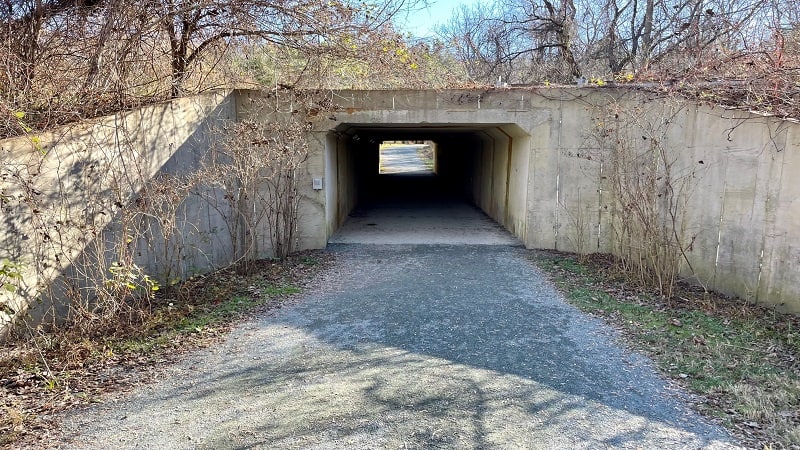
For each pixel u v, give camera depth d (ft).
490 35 57.72
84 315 15.10
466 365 13.33
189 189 20.51
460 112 27.43
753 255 18.99
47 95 18.76
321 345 14.76
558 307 18.29
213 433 10.08
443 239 31.50
